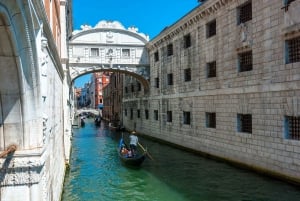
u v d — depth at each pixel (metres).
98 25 30.30
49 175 7.57
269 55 14.20
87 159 21.12
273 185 12.95
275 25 13.80
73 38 29.80
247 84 15.78
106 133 40.06
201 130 20.64
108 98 62.84
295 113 12.66
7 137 5.54
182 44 23.44
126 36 30.95
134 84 37.53
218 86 18.52
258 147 14.91
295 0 12.61
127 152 19.81
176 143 24.72
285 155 13.17
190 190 13.01
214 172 15.81
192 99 21.86
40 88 5.63
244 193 12.20
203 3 19.34
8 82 5.14
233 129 17.00
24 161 5.58
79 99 148.12
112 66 30.52
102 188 13.88
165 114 27.03
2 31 4.36
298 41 12.73
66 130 18.77
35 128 5.69
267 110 14.32
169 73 26.03
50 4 9.05
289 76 12.97
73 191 13.45
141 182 14.66
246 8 16.27
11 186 5.60
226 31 17.61
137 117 36.34
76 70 29.89
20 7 4.31
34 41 5.02
